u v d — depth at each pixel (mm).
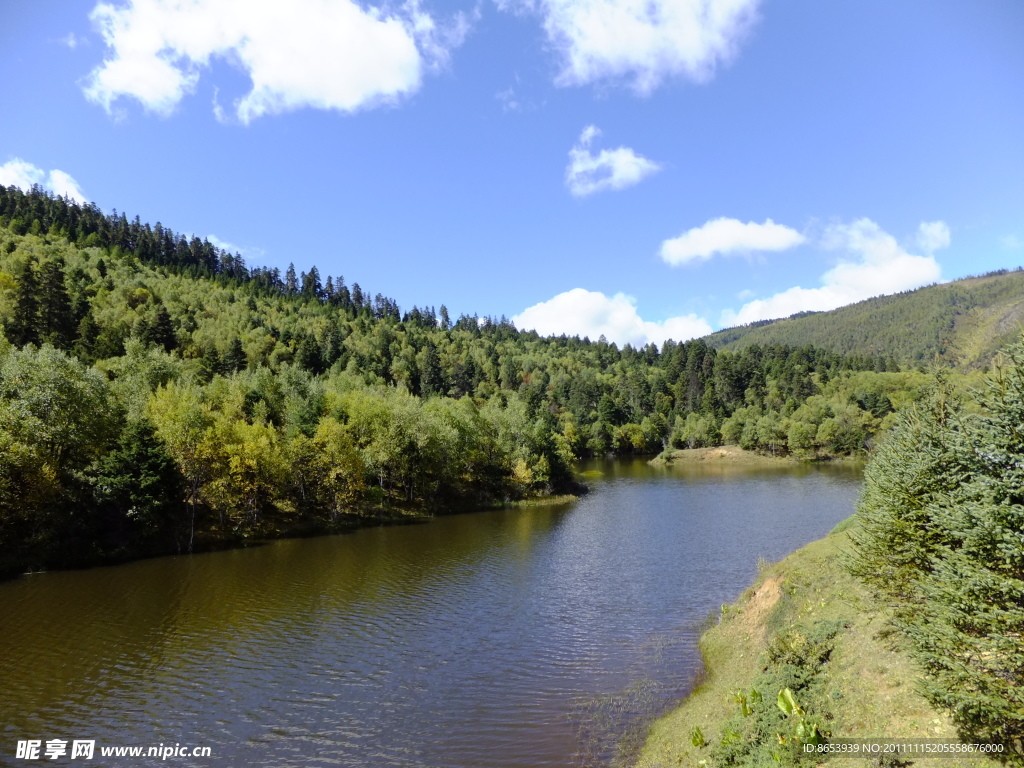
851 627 20578
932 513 14844
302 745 20328
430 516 75562
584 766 18547
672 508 77375
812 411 158125
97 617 34156
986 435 13219
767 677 19312
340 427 68812
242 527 59000
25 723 21906
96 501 48219
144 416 58875
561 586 40219
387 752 19797
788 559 32125
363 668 26859
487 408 116625
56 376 48969
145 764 19219
